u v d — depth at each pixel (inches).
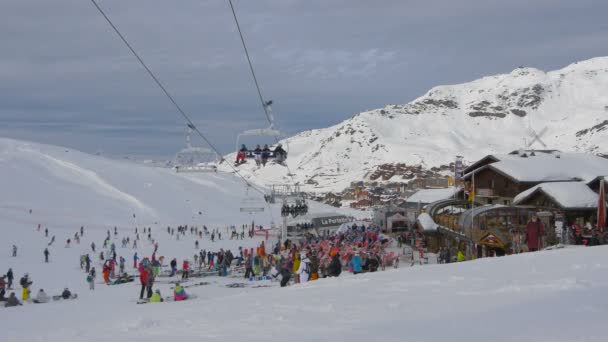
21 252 2498.8
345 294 473.1
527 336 251.9
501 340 248.5
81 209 4734.3
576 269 502.6
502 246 1441.9
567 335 246.7
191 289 1177.4
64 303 992.2
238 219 5649.6
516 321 288.0
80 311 802.2
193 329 356.8
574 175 2033.7
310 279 912.9
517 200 1825.8
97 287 1416.1
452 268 621.3
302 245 1900.8
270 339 296.5
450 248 1734.7
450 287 450.0
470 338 258.2
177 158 1701.5
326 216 3302.2
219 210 6023.6
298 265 1085.8
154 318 434.3
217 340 306.5
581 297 340.5
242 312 423.2
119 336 352.2
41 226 3700.8
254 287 1200.2
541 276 467.5
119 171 6510.8
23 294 1130.0
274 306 438.0
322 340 281.9
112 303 952.9
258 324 354.9
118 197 5531.5
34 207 4446.4
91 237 3405.5
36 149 6491.1
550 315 295.3
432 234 1952.5
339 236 2176.4
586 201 1622.8
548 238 1358.3
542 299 346.0
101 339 344.2
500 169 2080.5
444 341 256.7
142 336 343.9
